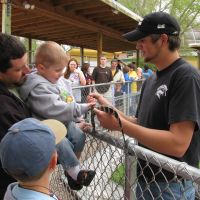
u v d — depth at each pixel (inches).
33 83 86.4
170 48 84.1
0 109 74.4
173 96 78.0
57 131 72.4
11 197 60.4
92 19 427.2
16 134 59.5
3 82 80.9
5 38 79.8
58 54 89.7
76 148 91.2
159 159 63.4
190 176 56.6
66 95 98.0
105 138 82.1
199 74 79.0
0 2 274.1
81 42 706.8
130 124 77.5
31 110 86.6
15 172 59.2
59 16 345.1
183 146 75.0
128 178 73.5
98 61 465.1
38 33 555.5
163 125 82.8
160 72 85.4
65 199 113.7
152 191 82.2
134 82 412.2
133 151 70.6
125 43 720.3
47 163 60.0
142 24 86.4
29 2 286.4
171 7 1363.2
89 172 89.2
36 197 58.8
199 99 76.1
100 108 82.5
